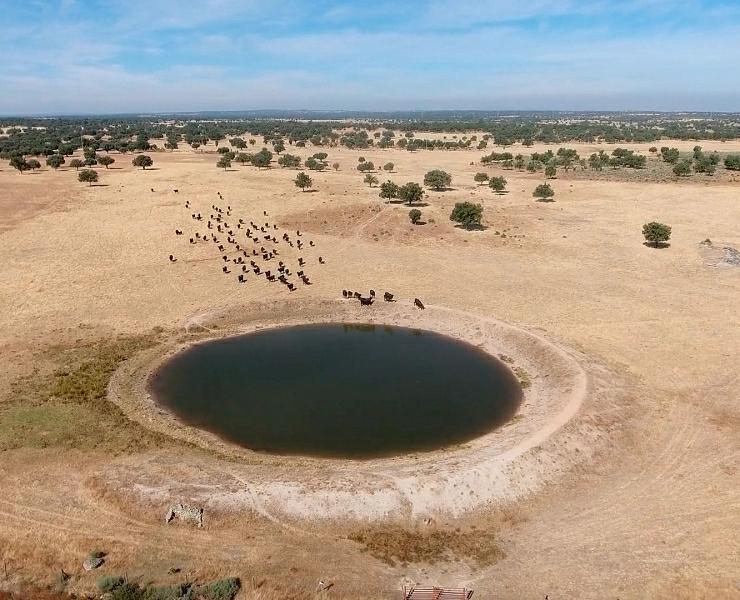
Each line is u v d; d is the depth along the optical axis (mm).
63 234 90250
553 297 64688
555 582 27672
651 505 32906
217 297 65062
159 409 43406
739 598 26328
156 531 30453
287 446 38719
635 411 41875
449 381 48438
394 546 30062
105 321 58844
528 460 35844
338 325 60594
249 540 30047
